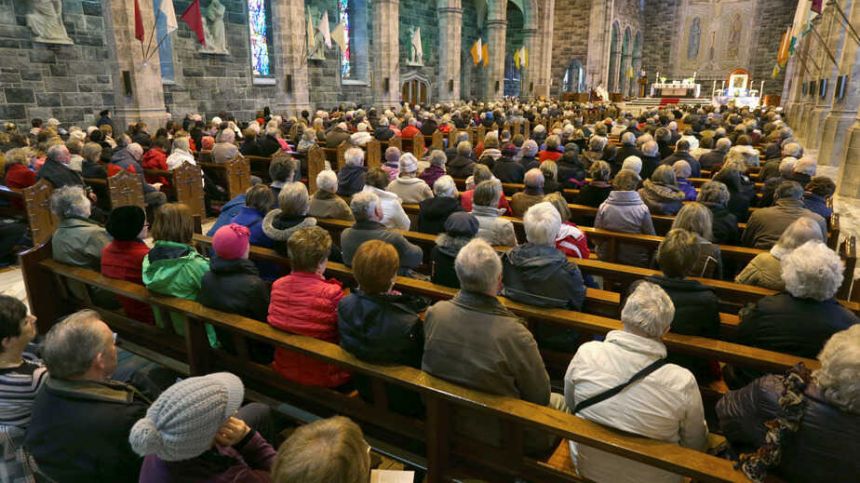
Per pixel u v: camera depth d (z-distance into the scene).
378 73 22.83
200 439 1.55
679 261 2.99
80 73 14.45
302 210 4.20
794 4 37.09
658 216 5.89
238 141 11.81
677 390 2.16
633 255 5.27
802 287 2.65
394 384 2.71
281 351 3.15
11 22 12.87
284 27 17.84
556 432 2.18
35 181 7.14
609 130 14.60
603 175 6.40
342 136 10.96
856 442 1.72
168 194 8.45
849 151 10.73
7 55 12.88
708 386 3.26
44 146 8.27
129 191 7.31
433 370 2.51
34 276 4.24
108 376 2.26
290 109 18.55
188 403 1.54
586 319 3.13
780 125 13.42
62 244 4.15
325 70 22.78
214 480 1.68
